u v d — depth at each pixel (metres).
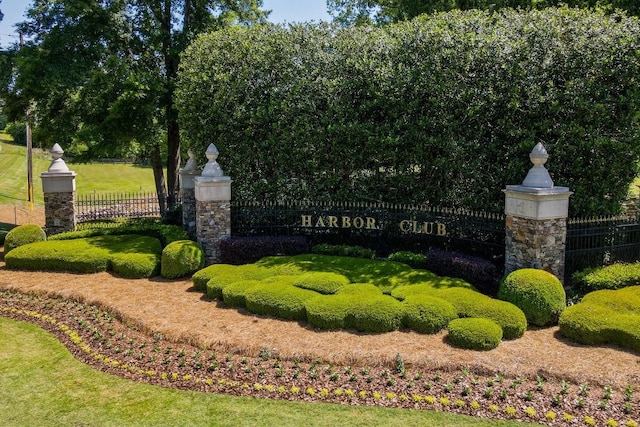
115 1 16.03
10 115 16.42
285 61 11.55
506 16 10.78
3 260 11.64
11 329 7.84
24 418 5.31
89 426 5.14
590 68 9.12
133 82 15.16
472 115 9.80
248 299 7.99
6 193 25.77
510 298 7.55
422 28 10.53
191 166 14.11
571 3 14.62
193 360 6.51
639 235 9.56
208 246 10.98
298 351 6.50
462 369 6.02
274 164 12.00
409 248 11.23
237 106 11.55
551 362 6.12
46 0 15.60
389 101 10.61
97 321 7.94
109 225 16.50
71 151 17.95
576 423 5.03
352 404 5.46
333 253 11.15
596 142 9.05
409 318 7.13
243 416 5.25
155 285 9.56
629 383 5.65
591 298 7.57
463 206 10.59
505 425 5.01
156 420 5.22
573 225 9.17
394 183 11.23
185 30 17.27
